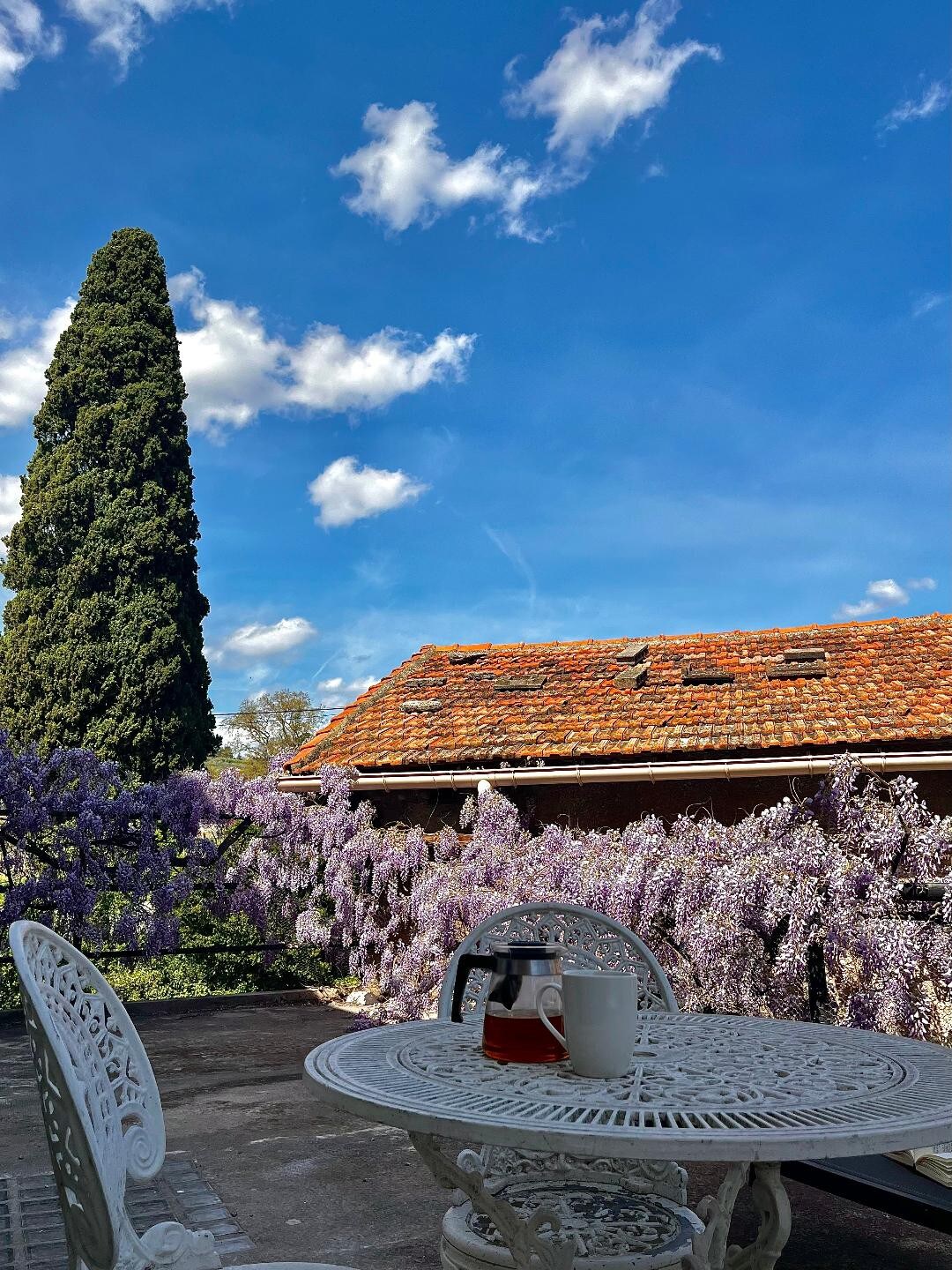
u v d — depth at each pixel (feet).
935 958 16.76
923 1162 10.21
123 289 54.13
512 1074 6.79
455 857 30.48
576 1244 8.46
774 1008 18.03
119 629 49.52
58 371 53.98
